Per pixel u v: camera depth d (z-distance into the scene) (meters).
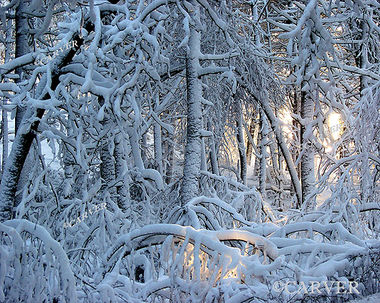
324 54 7.19
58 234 8.73
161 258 5.74
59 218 8.55
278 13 15.30
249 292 5.20
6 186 6.84
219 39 11.51
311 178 13.49
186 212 7.56
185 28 7.91
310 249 6.25
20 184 9.75
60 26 6.65
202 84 11.23
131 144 9.74
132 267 5.91
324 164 11.30
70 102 7.56
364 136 9.53
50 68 7.11
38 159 7.85
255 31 13.50
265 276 5.35
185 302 5.40
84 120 8.31
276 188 19.27
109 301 5.24
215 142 14.41
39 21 12.28
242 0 13.42
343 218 8.87
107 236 8.15
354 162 9.36
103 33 7.70
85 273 7.30
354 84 15.72
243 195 11.27
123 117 8.19
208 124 13.32
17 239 4.87
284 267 5.81
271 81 13.06
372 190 9.38
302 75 7.62
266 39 16.14
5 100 7.86
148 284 5.71
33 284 4.89
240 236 5.83
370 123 9.48
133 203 10.30
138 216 9.73
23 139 6.95
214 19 9.20
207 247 5.57
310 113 13.41
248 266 5.40
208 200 8.32
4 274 4.68
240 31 12.81
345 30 13.33
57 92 7.06
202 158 12.62
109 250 6.17
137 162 9.71
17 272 4.84
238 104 13.67
